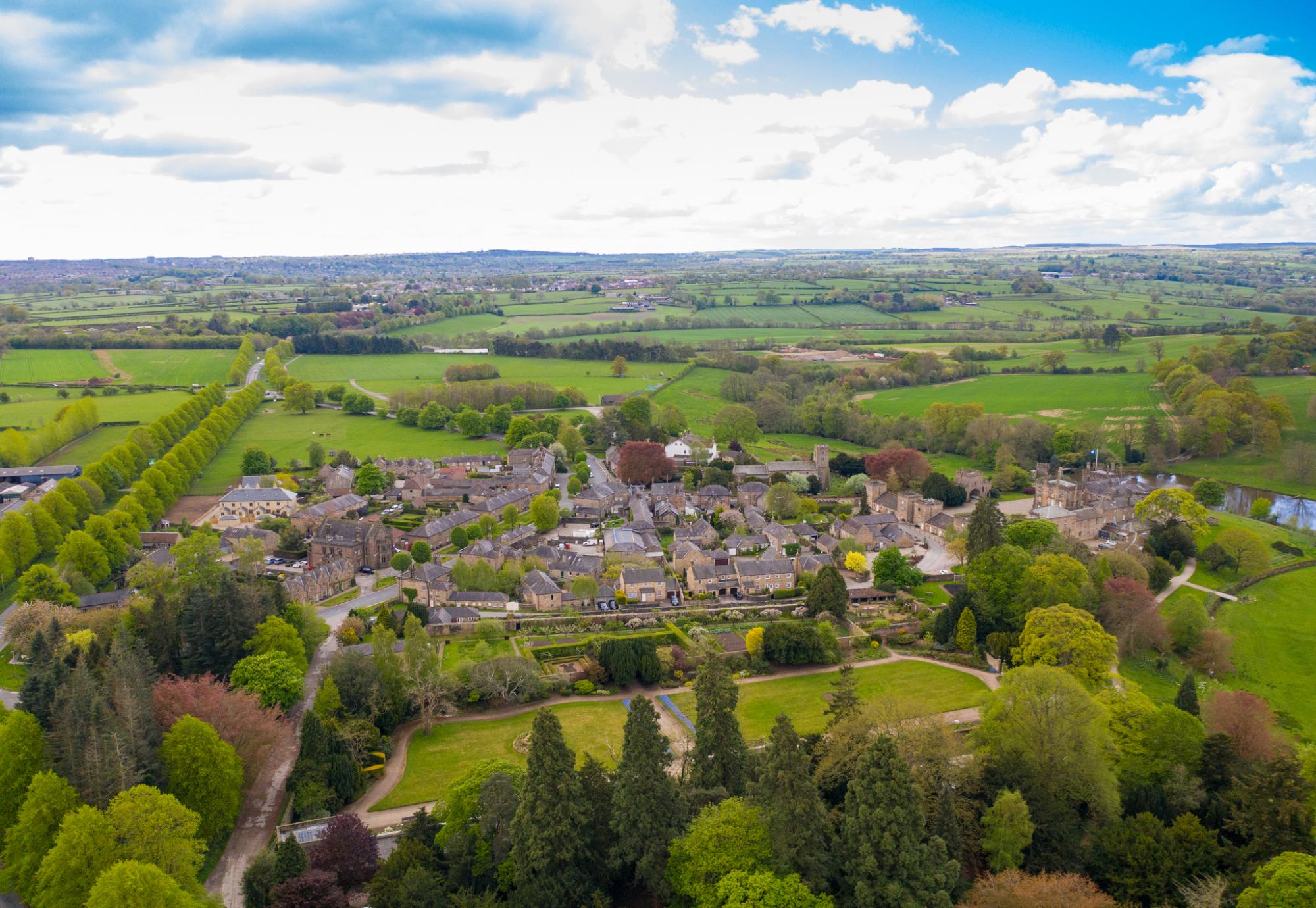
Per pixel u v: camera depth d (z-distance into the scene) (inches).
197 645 5679.1
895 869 3403.1
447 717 5733.3
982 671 6353.3
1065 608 5910.4
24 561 7785.4
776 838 3511.3
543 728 3700.8
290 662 5551.2
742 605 7632.9
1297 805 3659.0
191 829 3828.7
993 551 7017.7
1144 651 6609.3
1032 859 3914.9
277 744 5137.8
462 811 4020.7
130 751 4210.1
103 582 7706.7
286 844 3870.6
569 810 3690.9
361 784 4815.5
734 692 4239.7
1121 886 3750.0
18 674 5900.6
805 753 3668.8
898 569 7800.2
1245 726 4690.0
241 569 7504.9
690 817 3885.3
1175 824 3855.8
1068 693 4365.2
